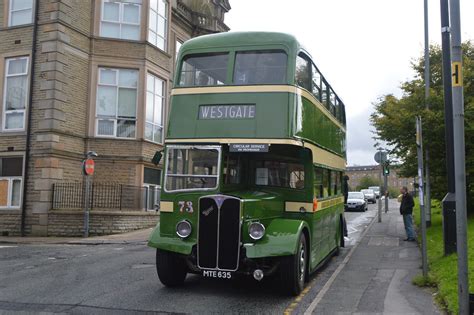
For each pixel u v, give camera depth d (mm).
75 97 20484
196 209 7926
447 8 11188
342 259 12023
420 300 7492
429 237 14430
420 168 8602
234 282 9078
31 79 19734
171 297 7809
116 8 22000
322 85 10758
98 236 18078
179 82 8742
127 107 21750
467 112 15273
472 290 6938
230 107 8234
